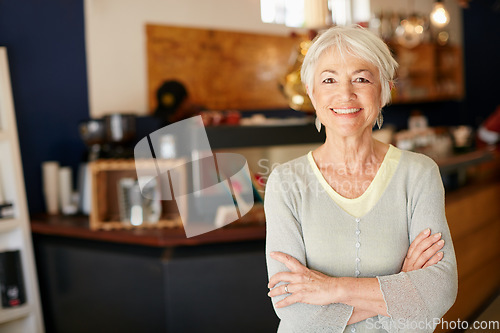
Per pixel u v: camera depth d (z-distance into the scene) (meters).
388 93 1.53
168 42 4.53
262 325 2.72
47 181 3.62
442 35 7.10
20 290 3.24
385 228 1.49
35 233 3.40
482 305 3.29
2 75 3.20
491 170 4.14
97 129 3.41
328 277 1.46
